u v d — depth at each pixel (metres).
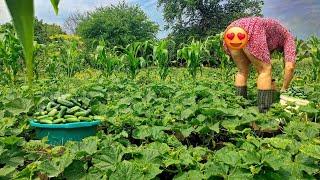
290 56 2.43
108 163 1.19
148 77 4.01
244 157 1.14
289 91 2.95
